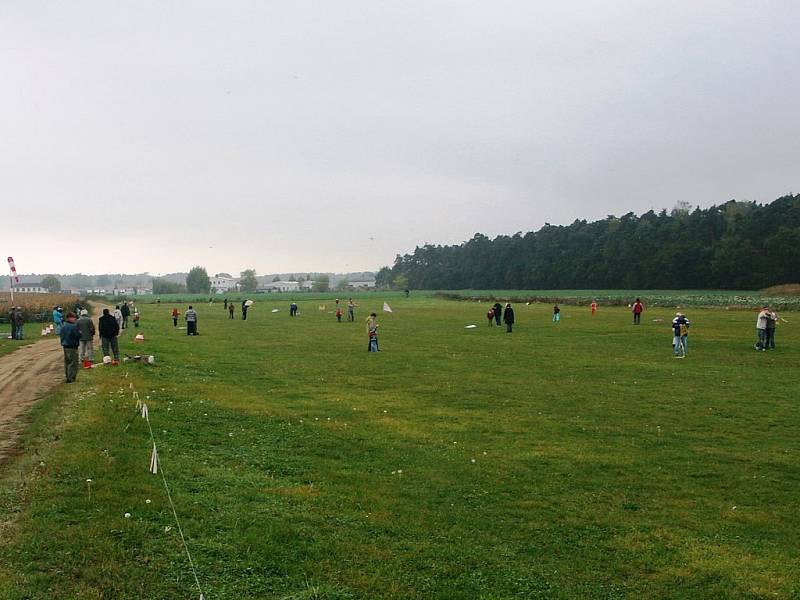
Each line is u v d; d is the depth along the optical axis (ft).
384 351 119.34
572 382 84.99
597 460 49.80
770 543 35.45
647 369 96.78
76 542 28.50
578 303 318.65
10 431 47.42
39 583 25.31
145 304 377.09
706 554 33.68
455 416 64.23
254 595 26.30
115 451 41.73
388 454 49.67
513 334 155.94
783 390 79.51
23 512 31.60
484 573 30.40
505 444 53.98
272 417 58.70
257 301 428.15
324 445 51.06
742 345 127.95
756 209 542.57
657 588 30.04
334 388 78.74
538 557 32.81
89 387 64.80
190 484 37.60
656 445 54.65
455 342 136.98
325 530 33.22
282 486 39.50
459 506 39.22
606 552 33.83
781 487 44.50
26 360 91.61
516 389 79.77
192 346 120.26
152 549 28.78
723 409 68.54
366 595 27.17
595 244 611.06
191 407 59.11
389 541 32.91
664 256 516.73
